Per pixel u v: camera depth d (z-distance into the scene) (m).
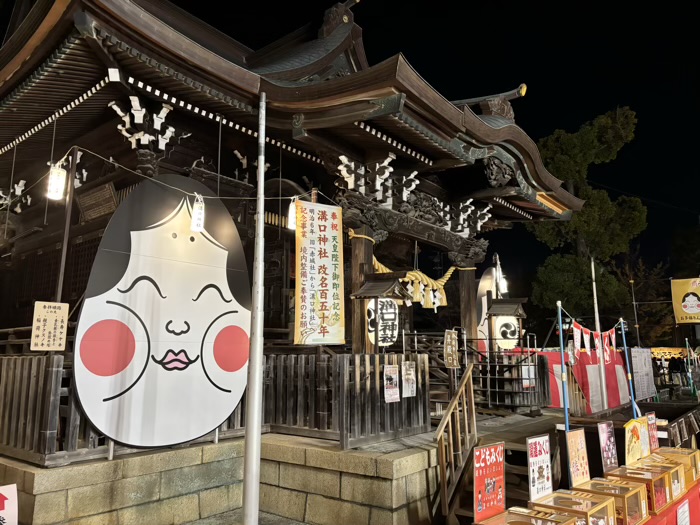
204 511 6.75
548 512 5.12
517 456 7.96
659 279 31.30
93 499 5.61
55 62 6.66
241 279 7.98
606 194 25.16
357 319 8.88
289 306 11.36
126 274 6.49
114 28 6.16
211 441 7.22
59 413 6.04
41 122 8.59
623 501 5.69
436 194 12.06
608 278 24.73
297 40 12.30
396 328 8.77
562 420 10.25
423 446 6.96
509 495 6.89
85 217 9.64
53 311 5.71
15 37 6.62
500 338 12.73
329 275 7.89
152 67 6.73
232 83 7.49
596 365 11.55
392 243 14.64
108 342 6.17
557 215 14.31
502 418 10.53
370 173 9.34
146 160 7.88
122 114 7.74
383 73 7.14
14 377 6.27
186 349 7.04
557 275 25.03
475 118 9.11
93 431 5.93
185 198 7.39
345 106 7.75
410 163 10.07
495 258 17.47
